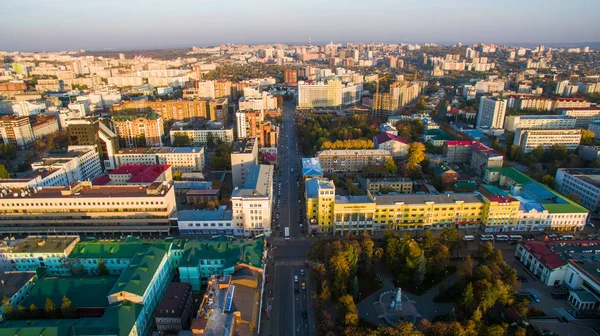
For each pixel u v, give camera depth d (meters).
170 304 182.75
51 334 158.38
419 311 198.12
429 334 169.50
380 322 189.88
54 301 189.88
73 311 184.00
